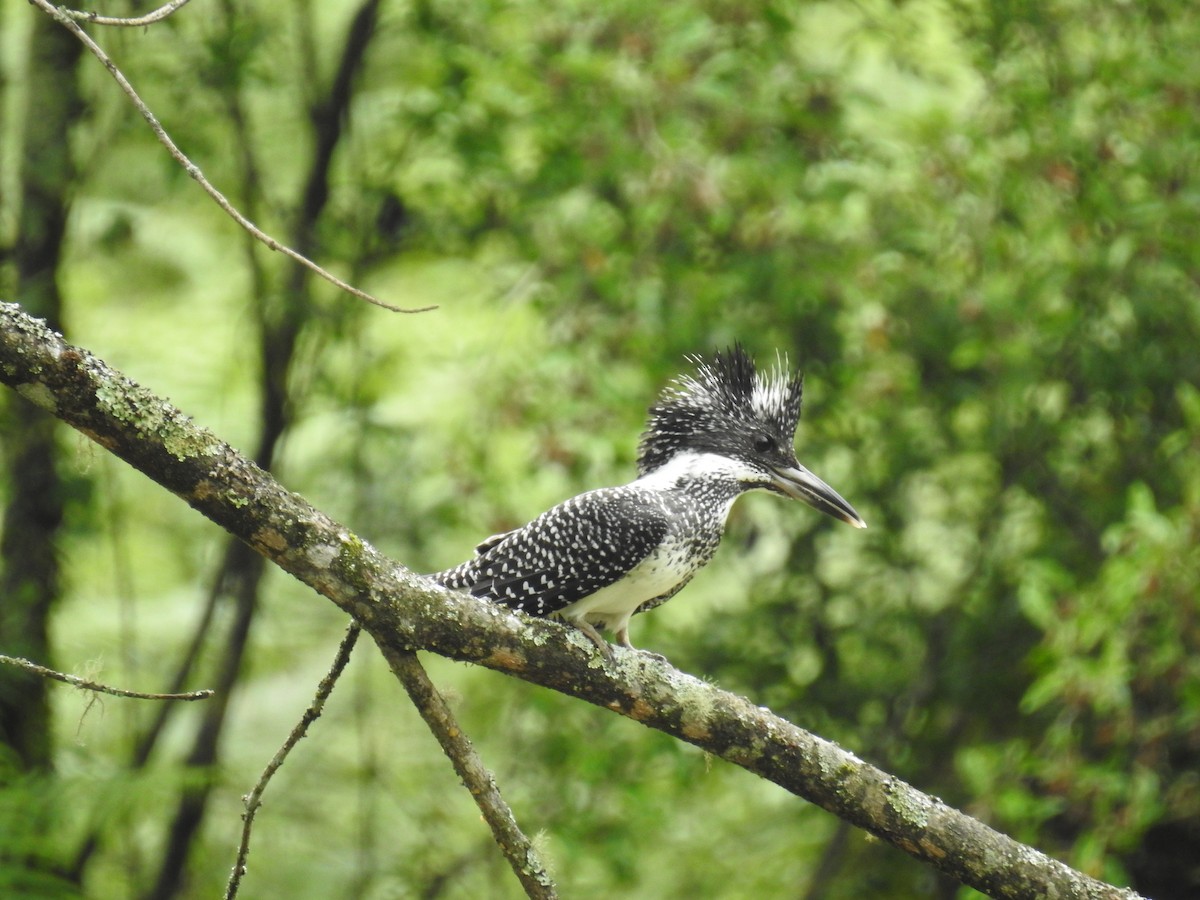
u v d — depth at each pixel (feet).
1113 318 40.70
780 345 41.42
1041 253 38.73
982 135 38.19
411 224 45.01
